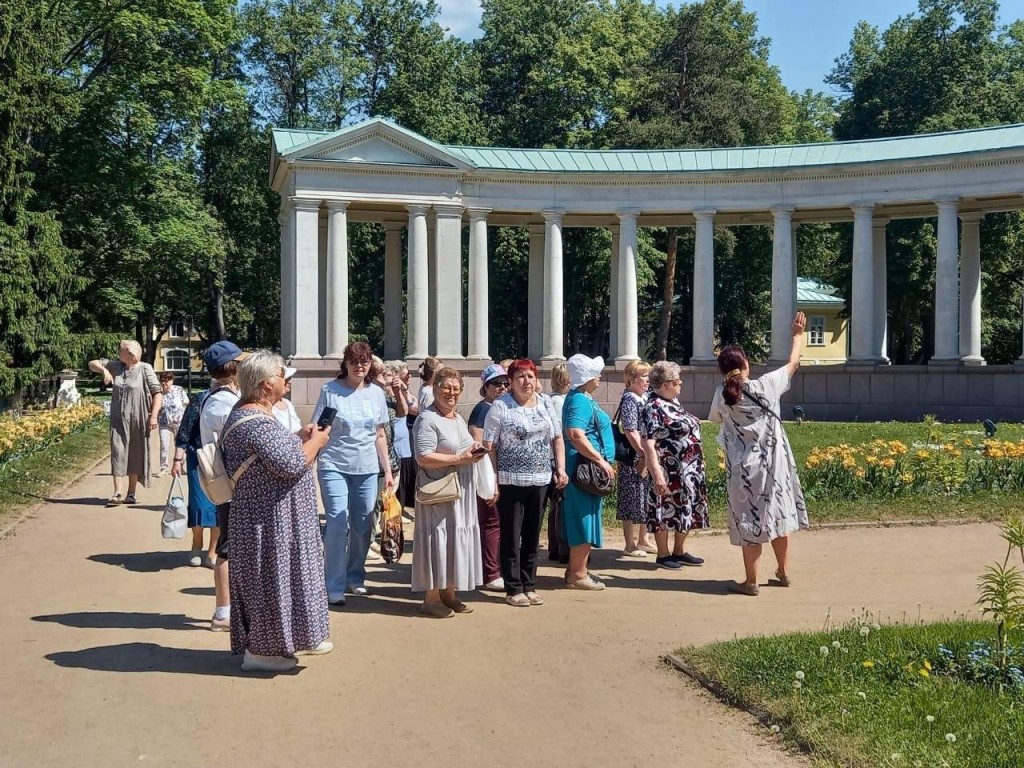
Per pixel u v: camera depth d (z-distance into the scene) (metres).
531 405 9.71
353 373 9.87
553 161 38.28
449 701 6.69
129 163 42.19
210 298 56.25
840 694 6.38
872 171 35.34
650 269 51.97
